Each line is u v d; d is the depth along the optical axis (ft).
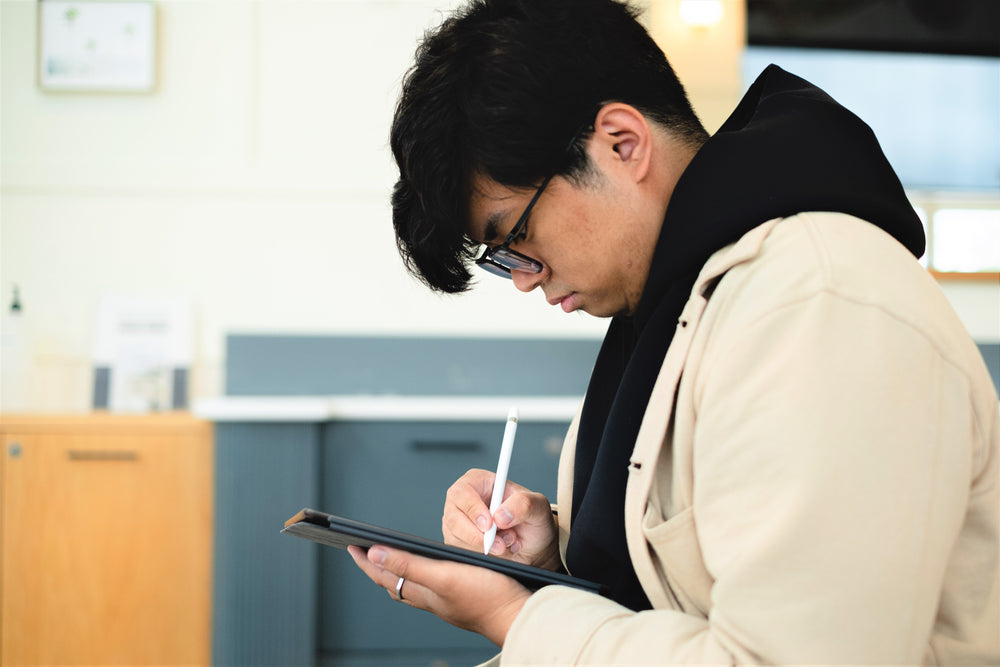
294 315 9.45
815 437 1.93
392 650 7.35
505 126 2.45
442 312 9.52
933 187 9.62
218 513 7.30
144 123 9.53
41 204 9.40
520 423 7.55
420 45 2.65
